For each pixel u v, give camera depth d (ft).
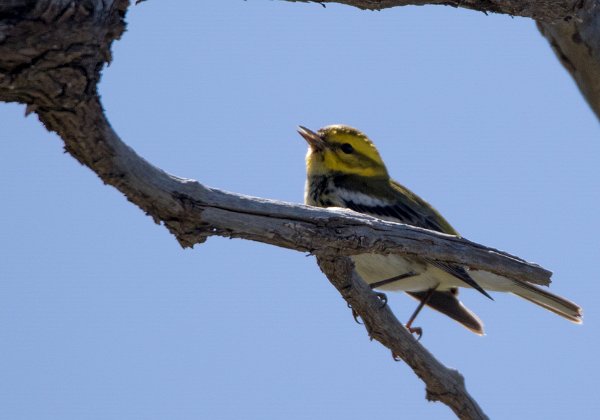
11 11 26.02
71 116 28.35
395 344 42.19
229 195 32.78
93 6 26.66
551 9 42.57
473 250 37.27
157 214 32.04
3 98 27.89
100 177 30.71
